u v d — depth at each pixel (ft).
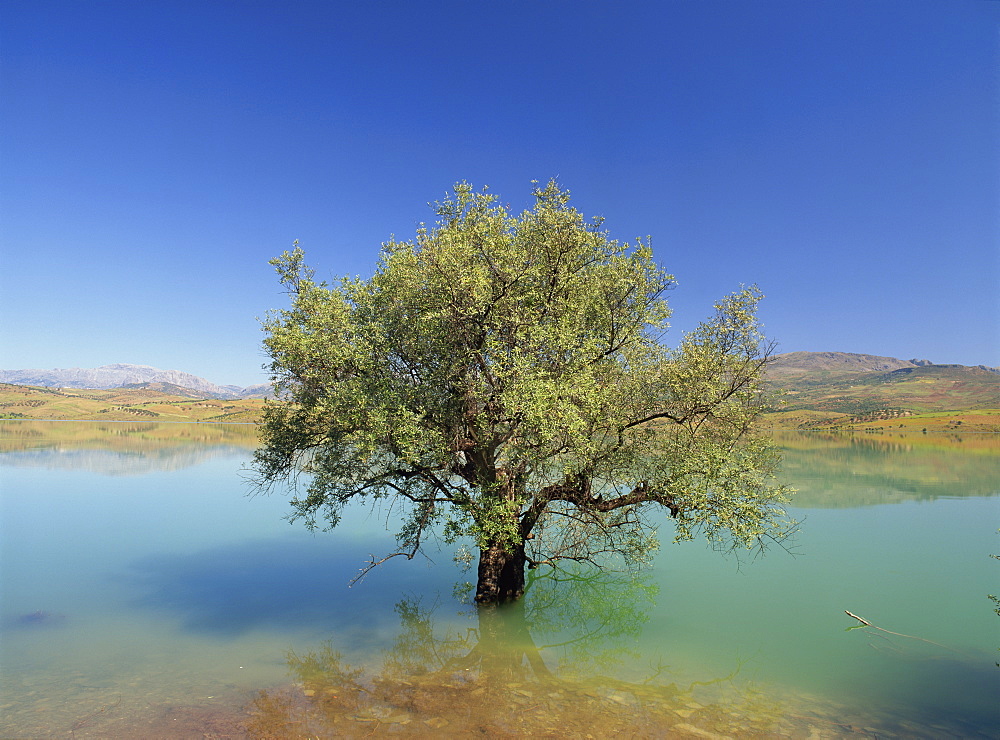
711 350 56.13
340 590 72.18
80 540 100.37
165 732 37.24
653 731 38.50
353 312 55.67
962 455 288.30
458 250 50.78
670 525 112.06
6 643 54.03
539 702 43.09
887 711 42.09
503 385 51.19
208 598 68.85
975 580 77.15
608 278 57.82
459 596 70.13
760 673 49.01
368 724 38.93
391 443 52.26
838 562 85.56
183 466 224.94
